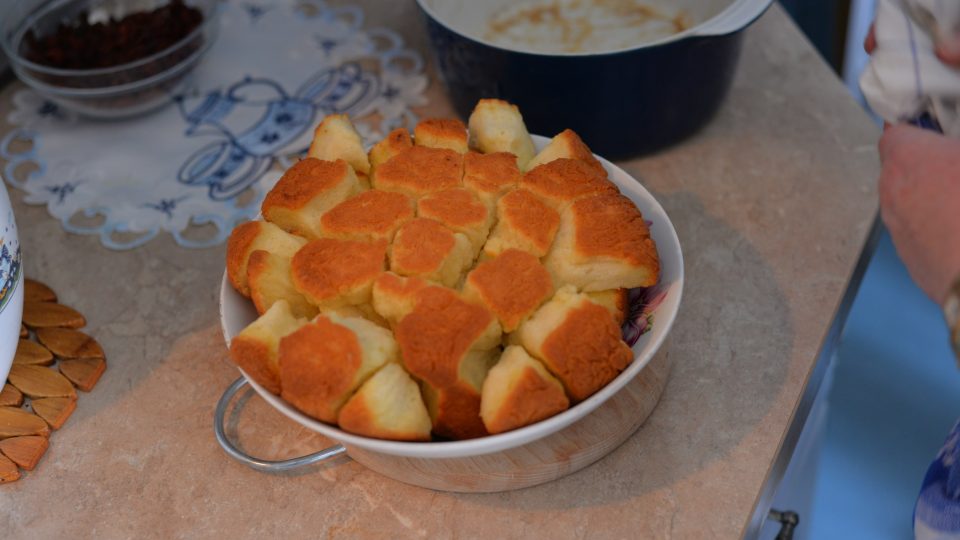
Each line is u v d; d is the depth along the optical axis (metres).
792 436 0.73
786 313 0.77
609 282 0.69
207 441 0.74
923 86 0.67
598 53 0.78
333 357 0.65
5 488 0.72
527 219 0.70
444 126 0.76
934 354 0.98
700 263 0.80
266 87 0.95
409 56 0.97
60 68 0.91
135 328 0.80
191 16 0.94
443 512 0.70
